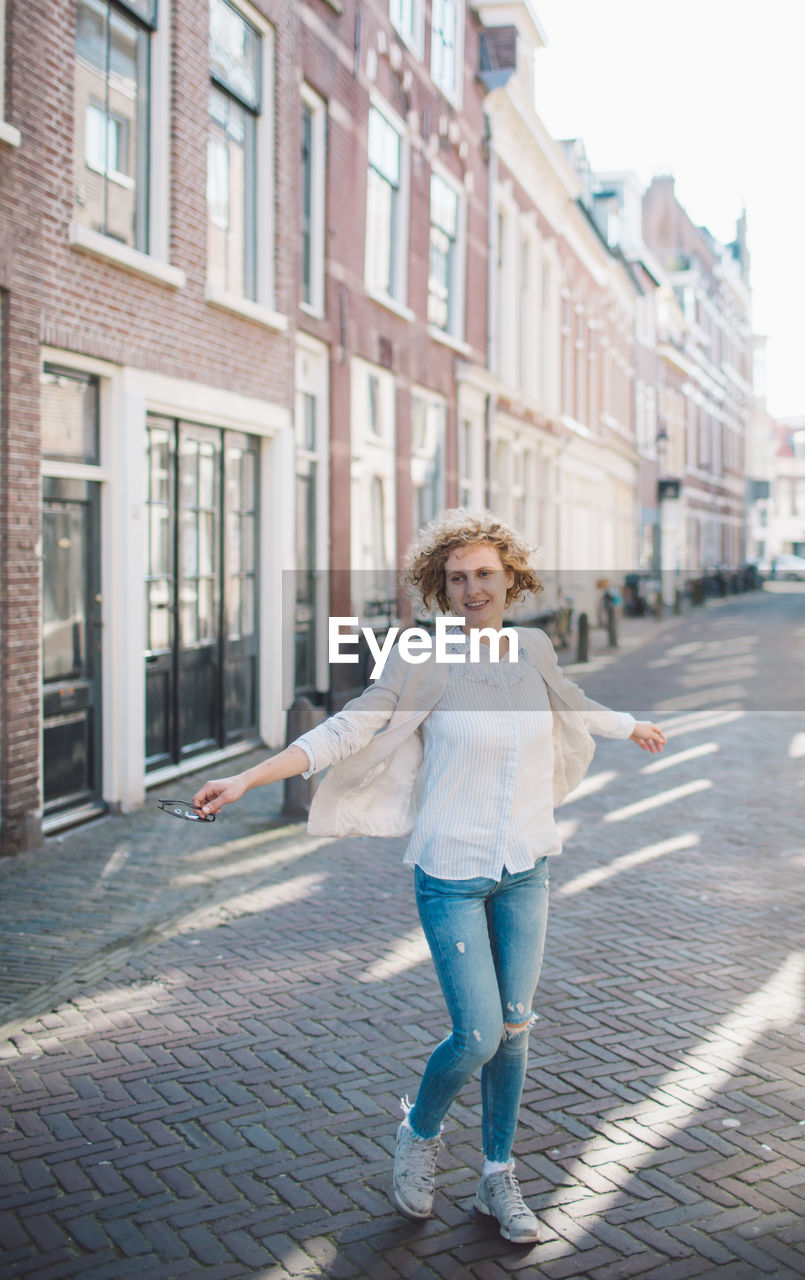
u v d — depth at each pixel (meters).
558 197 23.00
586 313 26.92
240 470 10.12
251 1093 3.78
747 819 8.17
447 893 2.92
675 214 46.50
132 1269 2.84
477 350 17.41
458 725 2.94
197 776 9.11
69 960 5.00
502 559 3.10
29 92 6.69
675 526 41.25
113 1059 4.02
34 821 6.86
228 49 9.38
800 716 13.69
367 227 13.03
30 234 6.73
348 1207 3.13
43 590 7.18
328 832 3.04
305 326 11.20
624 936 5.45
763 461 65.38
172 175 8.42
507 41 18.31
